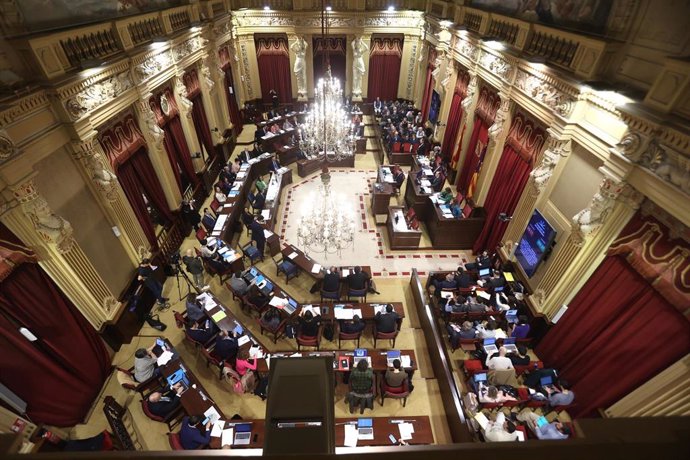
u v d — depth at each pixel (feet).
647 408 17.38
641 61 18.39
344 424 19.39
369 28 53.06
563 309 23.03
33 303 18.98
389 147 49.19
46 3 19.57
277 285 31.19
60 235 19.63
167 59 31.48
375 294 30.94
